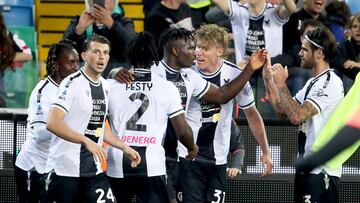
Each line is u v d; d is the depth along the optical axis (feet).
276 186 65.62
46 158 56.75
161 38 53.72
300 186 55.83
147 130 50.93
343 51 72.74
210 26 55.36
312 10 76.38
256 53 53.57
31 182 57.82
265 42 72.54
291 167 65.57
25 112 67.21
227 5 72.69
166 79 52.85
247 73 53.57
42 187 52.80
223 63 55.67
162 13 76.23
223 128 55.67
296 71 68.95
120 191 52.03
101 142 50.88
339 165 51.24
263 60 53.57
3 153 65.57
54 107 49.14
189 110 55.31
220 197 56.03
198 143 55.57
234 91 53.57
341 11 77.82
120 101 51.11
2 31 68.23
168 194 51.67
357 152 65.16
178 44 52.39
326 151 14.53
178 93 51.29
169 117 51.24
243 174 65.41
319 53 55.06
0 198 65.51
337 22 77.66
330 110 55.01
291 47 72.23
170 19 76.13
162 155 51.37
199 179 55.83
